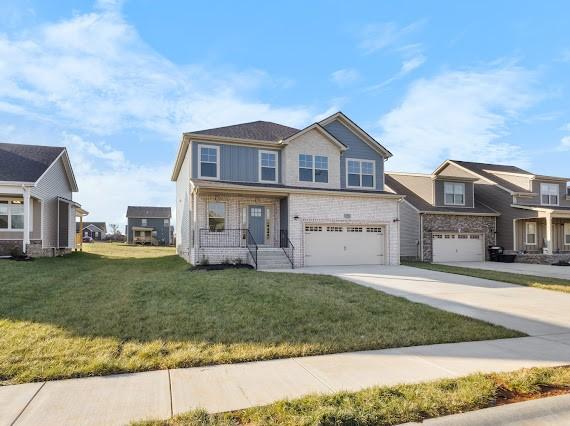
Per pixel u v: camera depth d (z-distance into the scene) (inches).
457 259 968.3
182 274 498.3
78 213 1149.1
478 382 162.6
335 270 617.3
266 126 863.7
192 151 717.9
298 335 233.9
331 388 157.0
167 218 2364.7
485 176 1082.7
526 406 145.8
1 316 262.2
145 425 124.2
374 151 837.2
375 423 130.6
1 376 165.9
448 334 243.9
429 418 135.0
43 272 491.8
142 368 177.5
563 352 212.1
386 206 765.3
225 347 208.4
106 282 425.4
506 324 278.2
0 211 732.0
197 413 131.3
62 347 202.4
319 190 706.2
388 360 194.5
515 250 976.9
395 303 336.2
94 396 147.6
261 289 374.9
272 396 148.7
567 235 1064.8
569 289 447.2
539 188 1032.2
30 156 776.3
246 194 700.7
